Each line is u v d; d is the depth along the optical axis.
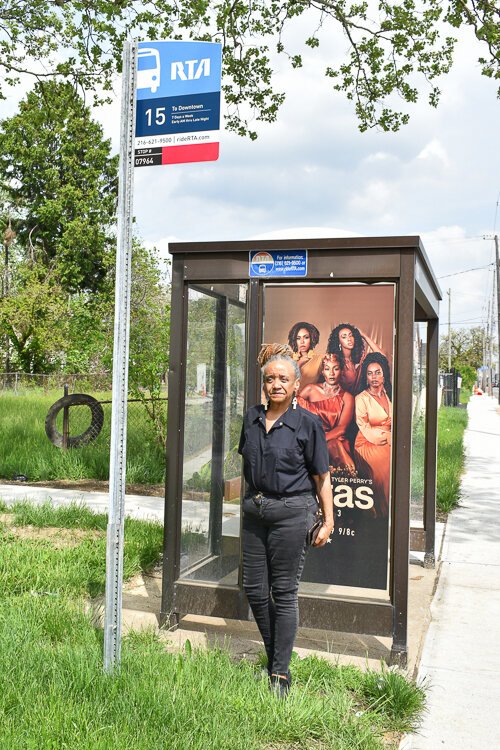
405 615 4.21
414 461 6.24
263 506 3.58
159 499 9.42
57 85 10.66
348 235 4.36
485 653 4.45
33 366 36.03
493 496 10.47
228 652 4.11
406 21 9.93
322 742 3.17
